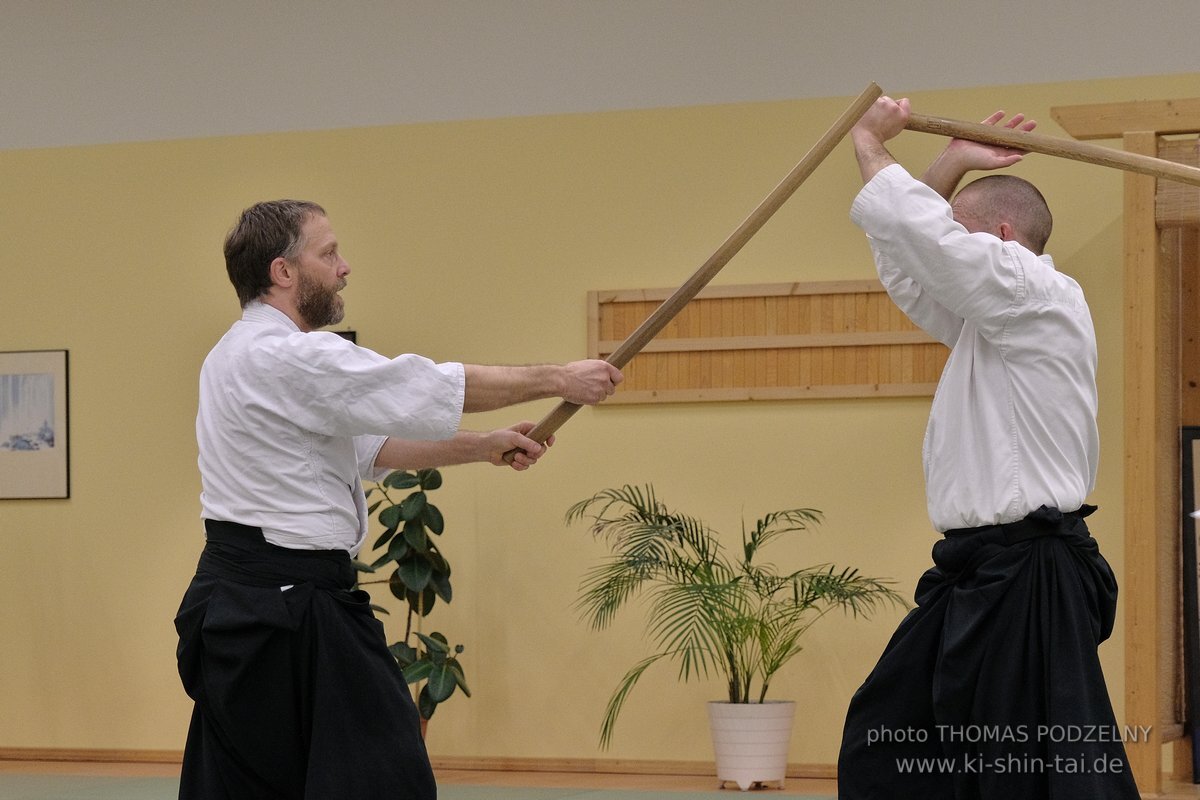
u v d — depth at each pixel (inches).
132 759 334.3
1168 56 291.7
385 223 329.4
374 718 130.3
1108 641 287.9
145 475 338.3
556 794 277.0
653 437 313.6
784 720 283.4
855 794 121.4
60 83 348.2
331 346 132.2
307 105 335.9
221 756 132.5
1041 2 297.9
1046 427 116.7
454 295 325.1
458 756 319.0
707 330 311.0
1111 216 291.6
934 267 116.5
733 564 307.4
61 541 341.1
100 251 343.6
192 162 340.5
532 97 324.2
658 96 317.1
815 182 307.4
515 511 320.2
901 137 303.6
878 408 302.4
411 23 331.3
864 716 121.8
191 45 342.3
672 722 308.0
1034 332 116.9
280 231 138.2
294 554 131.3
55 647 339.9
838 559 302.0
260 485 131.4
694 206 313.9
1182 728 271.1
